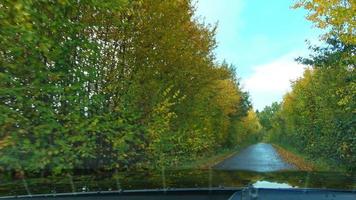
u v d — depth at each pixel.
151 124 11.55
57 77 7.57
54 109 7.96
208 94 21.98
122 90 11.02
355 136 17.72
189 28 16.67
